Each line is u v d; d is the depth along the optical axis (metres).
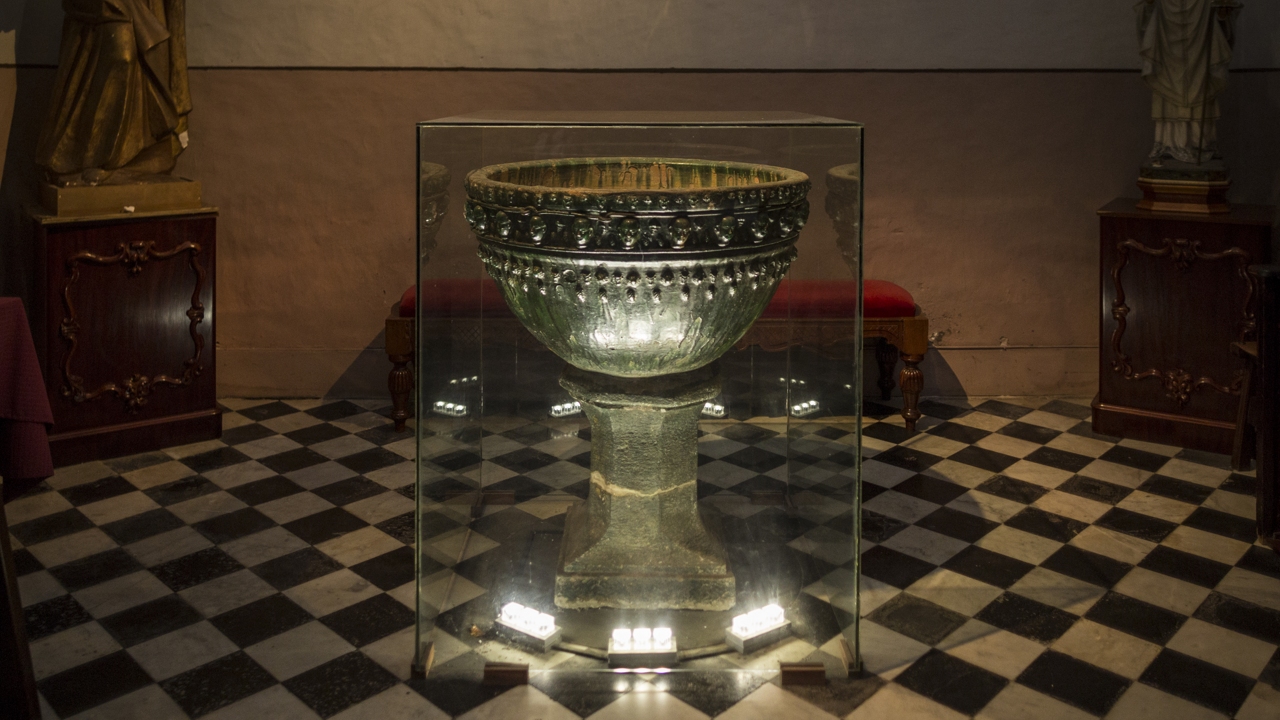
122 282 4.05
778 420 3.46
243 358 4.95
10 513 3.58
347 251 4.88
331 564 3.24
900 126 4.83
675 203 2.39
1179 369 4.25
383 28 4.70
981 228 4.93
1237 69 4.58
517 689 2.56
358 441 4.38
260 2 4.66
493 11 4.70
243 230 4.86
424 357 2.54
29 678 2.41
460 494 3.10
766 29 4.75
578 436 3.74
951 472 4.04
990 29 4.75
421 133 2.43
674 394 2.77
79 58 3.98
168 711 2.47
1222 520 3.58
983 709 2.49
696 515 2.95
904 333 4.46
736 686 2.57
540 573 3.06
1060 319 5.01
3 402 3.08
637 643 2.66
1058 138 4.84
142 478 3.92
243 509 3.65
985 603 3.01
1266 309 3.23
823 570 2.90
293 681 2.60
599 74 4.77
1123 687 2.58
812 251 2.88
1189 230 4.10
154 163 4.20
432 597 2.71
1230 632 2.84
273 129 4.77
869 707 2.49
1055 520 3.59
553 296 2.55
